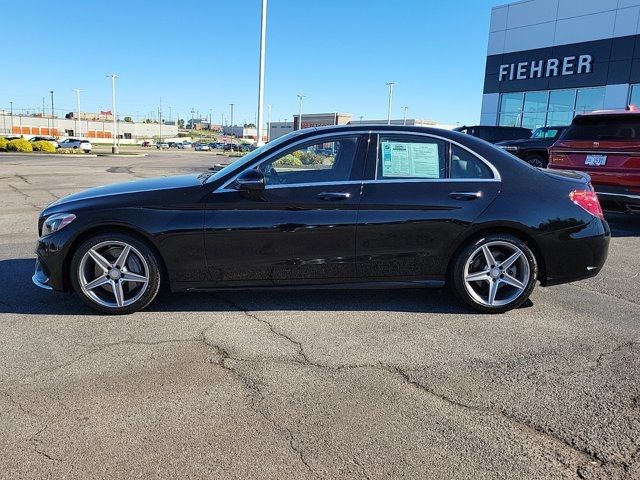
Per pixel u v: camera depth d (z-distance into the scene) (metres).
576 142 8.55
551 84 23.45
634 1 20.14
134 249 4.34
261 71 21.16
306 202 4.35
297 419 2.89
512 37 24.92
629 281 5.69
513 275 4.59
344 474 2.44
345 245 4.39
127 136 122.31
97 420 2.86
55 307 4.63
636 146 7.87
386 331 4.17
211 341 3.93
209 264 4.36
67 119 113.06
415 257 4.46
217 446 2.64
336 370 3.48
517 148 14.86
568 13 22.42
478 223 4.41
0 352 3.71
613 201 8.15
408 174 4.48
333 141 4.51
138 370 3.45
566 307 4.79
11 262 6.23
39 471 2.44
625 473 2.45
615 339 4.04
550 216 4.44
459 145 4.54
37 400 3.06
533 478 2.42
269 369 3.49
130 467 2.48
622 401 3.11
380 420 2.89
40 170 22.31
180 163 32.19
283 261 4.39
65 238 4.30
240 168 4.44
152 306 4.68
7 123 103.38
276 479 2.40
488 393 3.20
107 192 4.55
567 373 3.47
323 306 4.73
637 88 20.44
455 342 3.96
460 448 2.64
